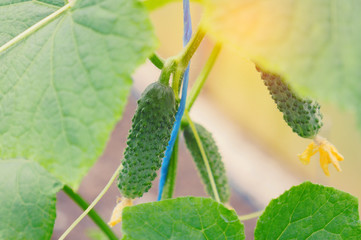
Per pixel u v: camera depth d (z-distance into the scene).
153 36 0.72
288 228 0.85
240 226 0.83
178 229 0.83
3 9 0.80
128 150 0.84
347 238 0.85
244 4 0.69
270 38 0.69
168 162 0.93
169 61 0.85
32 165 0.94
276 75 0.83
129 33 0.72
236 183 3.20
